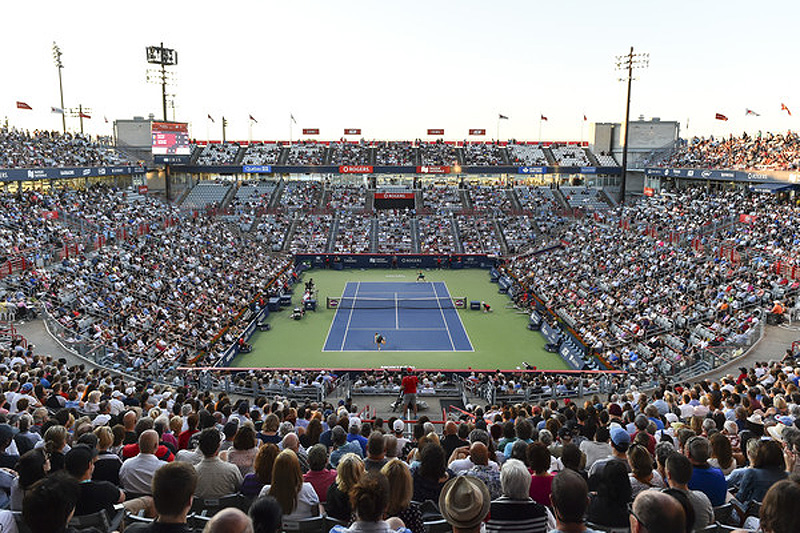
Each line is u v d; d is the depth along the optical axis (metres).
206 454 7.88
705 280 40.66
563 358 38.81
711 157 70.81
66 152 66.00
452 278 63.91
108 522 6.45
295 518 6.95
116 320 34.84
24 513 4.54
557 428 12.91
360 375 33.03
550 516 6.25
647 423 12.07
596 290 47.16
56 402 15.55
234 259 58.91
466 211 79.88
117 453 10.23
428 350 40.38
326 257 68.44
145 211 63.88
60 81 85.88
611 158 92.00
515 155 93.00
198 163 88.12
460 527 4.72
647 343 33.84
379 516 5.07
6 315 32.44
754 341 29.83
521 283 55.09
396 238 72.69
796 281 36.44
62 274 39.31
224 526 3.84
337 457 9.90
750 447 7.61
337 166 86.00
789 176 54.12
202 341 35.53
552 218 76.50
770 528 4.46
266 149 93.12
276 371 30.64
